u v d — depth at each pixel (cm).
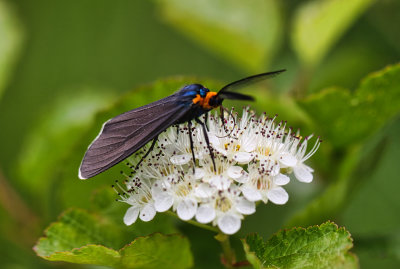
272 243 19
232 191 20
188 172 20
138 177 20
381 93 21
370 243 22
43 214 24
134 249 20
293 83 24
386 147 22
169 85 22
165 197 20
